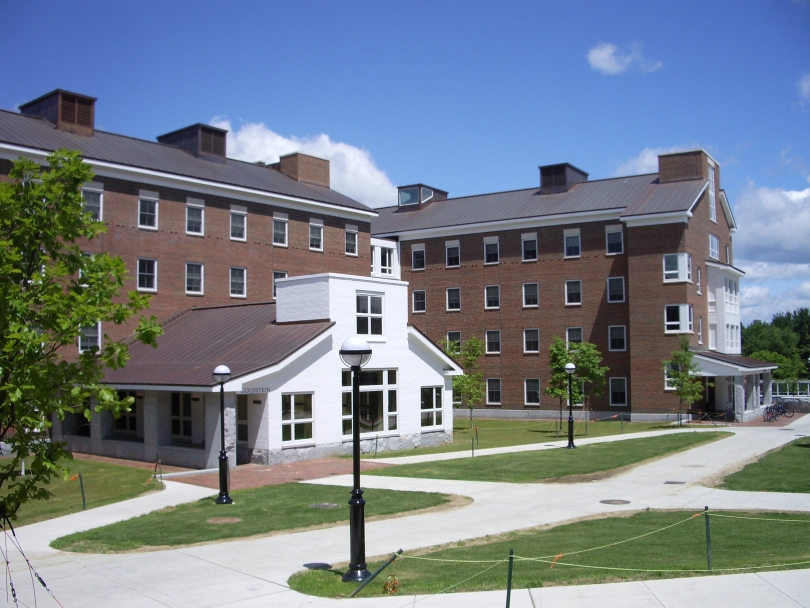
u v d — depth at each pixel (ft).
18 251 28.17
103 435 102.58
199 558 44.75
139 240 126.93
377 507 59.88
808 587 33.42
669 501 60.90
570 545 45.01
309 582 38.50
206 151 152.56
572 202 176.24
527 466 84.07
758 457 87.45
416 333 108.68
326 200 158.40
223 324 111.75
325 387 95.81
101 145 130.82
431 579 37.99
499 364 178.09
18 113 129.39
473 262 182.80
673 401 152.25
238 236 143.13
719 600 31.99
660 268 154.40
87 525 56.18
